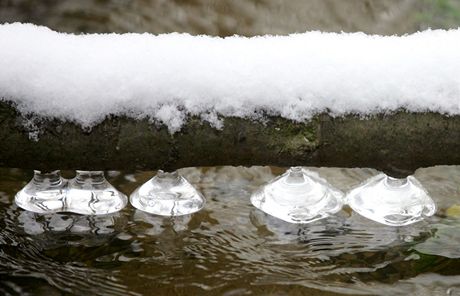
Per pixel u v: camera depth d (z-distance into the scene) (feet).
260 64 5.39
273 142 5.40
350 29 9.66
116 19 9.51
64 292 5.51
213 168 6.28
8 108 5.31
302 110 5.38
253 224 5.86
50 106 5.32
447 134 5.42
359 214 5.89
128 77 5.34
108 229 5.78
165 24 9.50
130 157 5.41
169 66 5.37
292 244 5.75
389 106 5.40
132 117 5.35
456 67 5.41
